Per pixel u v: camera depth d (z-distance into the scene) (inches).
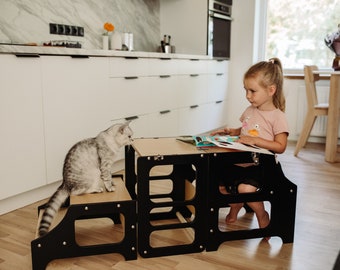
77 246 55.2
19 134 75.5
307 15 161.0
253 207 66.6
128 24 139.9
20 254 59.6
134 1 142.0
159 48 159.2
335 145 122.5
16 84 73.6
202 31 150.9
